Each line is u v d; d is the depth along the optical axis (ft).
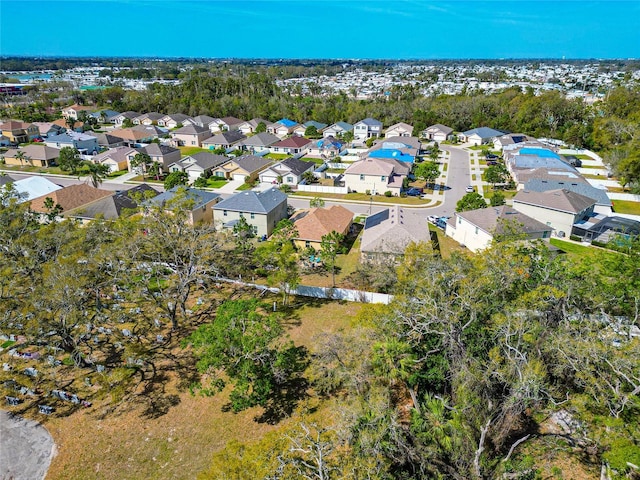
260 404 78.59
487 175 225.35
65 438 77.05
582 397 67.46
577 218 161.27
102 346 101.81
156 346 101.65
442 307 76.74
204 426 79.00
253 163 249.75
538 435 71.72
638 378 64.39
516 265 88.38
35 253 103.30
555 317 81.10
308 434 54.29
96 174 235.81
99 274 95.81
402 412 77.10
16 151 279.49
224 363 77.51
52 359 90.38
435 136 359.05
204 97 472.03
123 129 351.87
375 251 129.39
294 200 210.59
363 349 77.15
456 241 160.15
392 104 427.74
